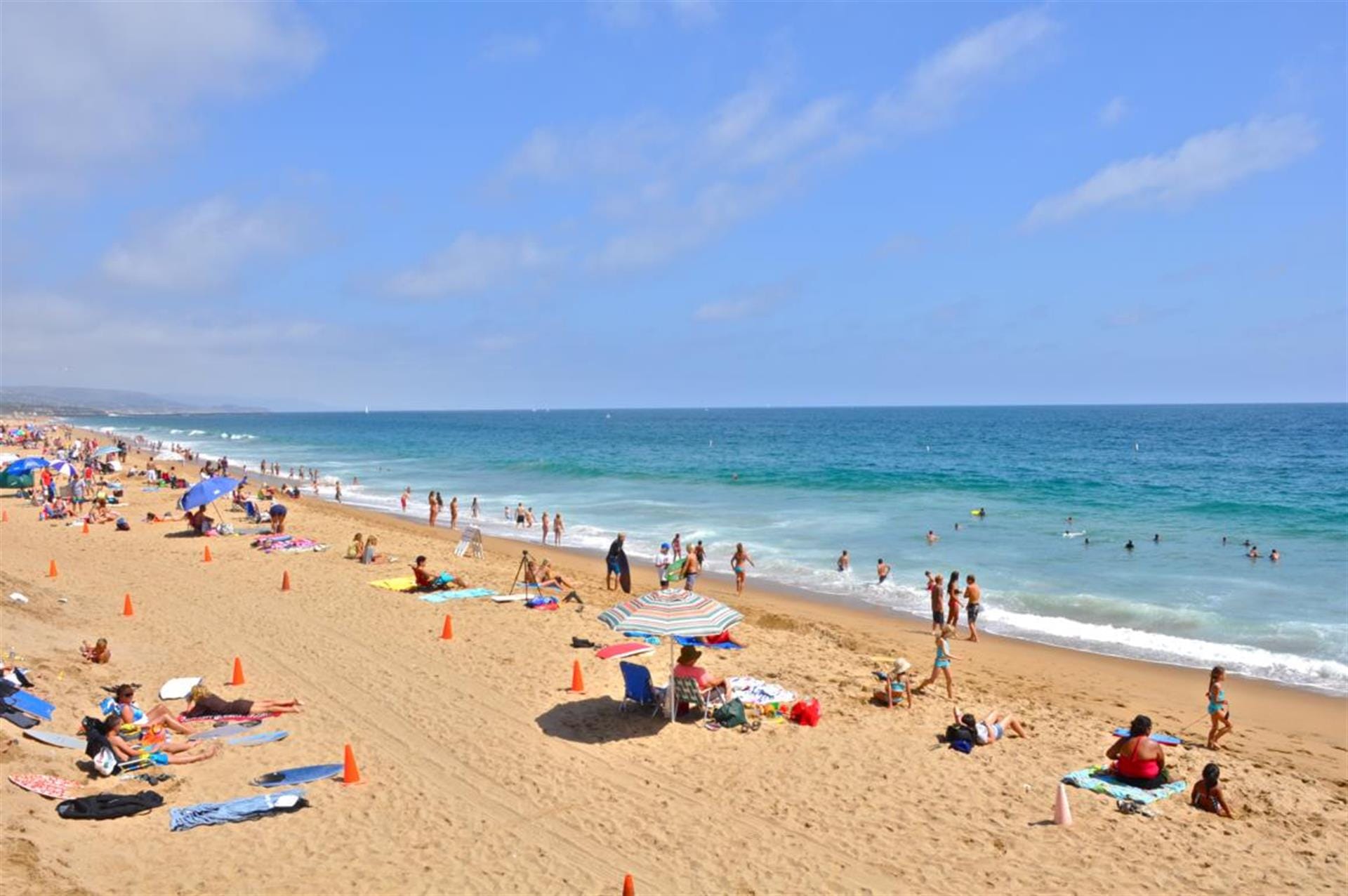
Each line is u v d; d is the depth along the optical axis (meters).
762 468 67.75
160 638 16.69
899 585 25.97
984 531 35.00
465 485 57.91
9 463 38.25
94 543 27.84
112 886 7.98
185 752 11.27
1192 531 34.00
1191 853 9.59
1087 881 8.93
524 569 25.05
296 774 10.86
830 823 10.08
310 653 16.16
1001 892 8.69
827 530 35.88
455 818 9.93
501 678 14.98
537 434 146.75
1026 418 198.50
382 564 25.70
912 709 14.20
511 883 8.58
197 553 26.83
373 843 9.28
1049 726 13.73
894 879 8.88
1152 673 17.67
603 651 15.58
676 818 10.11
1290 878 9.11
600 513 42.38
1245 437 101.75
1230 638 20.02
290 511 39.00
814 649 18.02
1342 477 53.72
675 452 93.50
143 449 93.94
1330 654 18.67
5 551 24.72
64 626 16.39
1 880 7.37
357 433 154.38
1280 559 28.66
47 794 9.38
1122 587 25.09
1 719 11.01
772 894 8.55
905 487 51.78
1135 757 11.26
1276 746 13.77
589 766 11.49
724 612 12.66
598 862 9.09
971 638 20.16
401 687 14.38
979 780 11.38
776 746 12.36
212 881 8.31
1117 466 64.56
